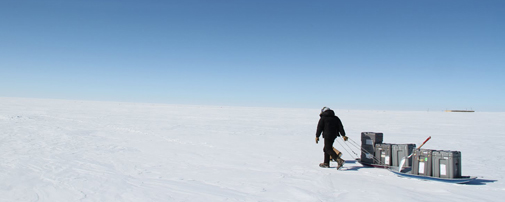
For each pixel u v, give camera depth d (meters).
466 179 5.74
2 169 6.41
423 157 6.23
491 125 26.20
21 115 24.11
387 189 5.40
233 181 5.94
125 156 8.62
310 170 7.12
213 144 11.79
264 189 5.34
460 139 15.45
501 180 6.36
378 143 7.72
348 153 10.43
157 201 4.54
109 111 37.28
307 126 22.86
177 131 16.56
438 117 40.69
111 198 4.66
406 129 21.77
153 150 9.91
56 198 4.61
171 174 6.48
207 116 33.12
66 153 8.74
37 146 9.82
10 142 10.45
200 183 5.73
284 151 10.43
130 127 17.95
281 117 34.91
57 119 21.91
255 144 12.19
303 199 4.75
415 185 5.73
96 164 7.34
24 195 4.74
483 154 10.52
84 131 15.10
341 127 7.28
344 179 6.18
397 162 7.21
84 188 5.20
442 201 4.74
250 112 47.50
